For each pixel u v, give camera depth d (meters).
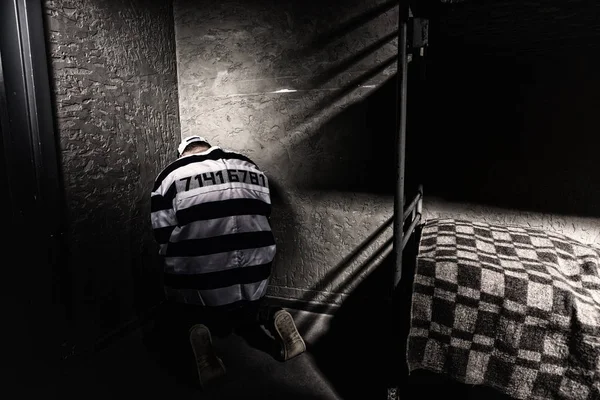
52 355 1.71
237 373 1.74
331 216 2.24
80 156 1.78
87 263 1.84
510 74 1.81
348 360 1.84
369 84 2.04
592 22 1.29
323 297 2.33
